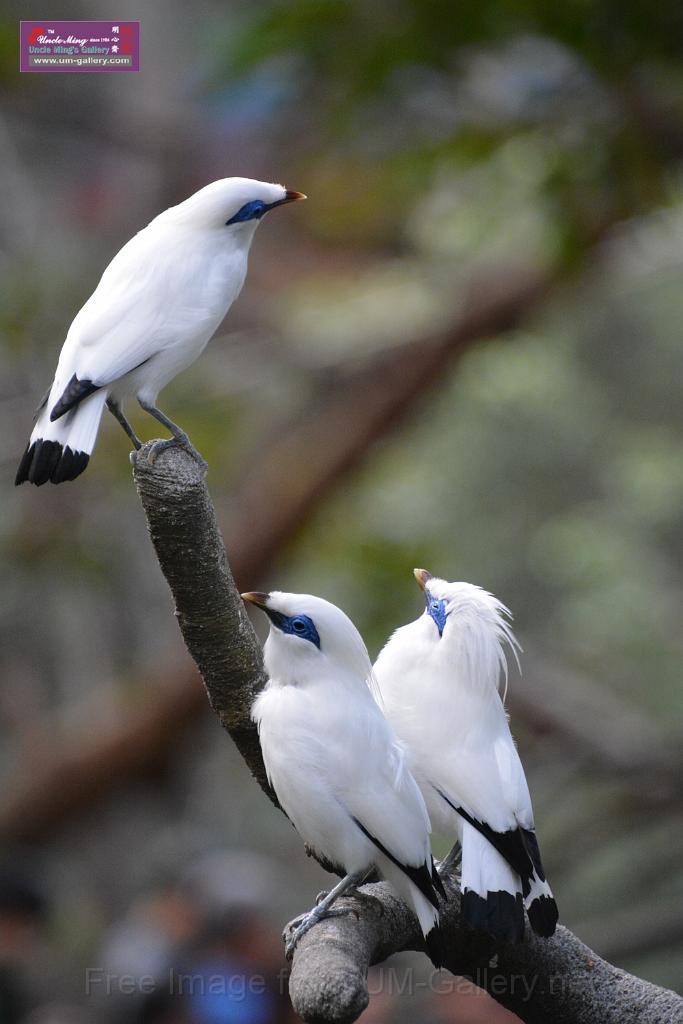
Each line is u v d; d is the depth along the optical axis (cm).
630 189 1060
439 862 476
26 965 923
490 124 1102
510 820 412
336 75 1052
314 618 409
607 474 2120
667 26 952
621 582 1920
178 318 485
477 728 424
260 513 1449
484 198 1353
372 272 1608
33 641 1805
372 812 393
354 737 400
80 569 1680
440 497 2014
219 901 873
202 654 413
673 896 1455
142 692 1438
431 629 443
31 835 1431
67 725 1598
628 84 1007
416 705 428
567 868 1500
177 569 400
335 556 1511
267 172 1435
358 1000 326
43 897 979
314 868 1817
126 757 1418
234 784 1875
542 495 2088
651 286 2208
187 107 1780
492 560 2077
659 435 2216
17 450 1579
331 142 1180
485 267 1477
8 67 1227
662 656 1884
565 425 2042
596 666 1872
